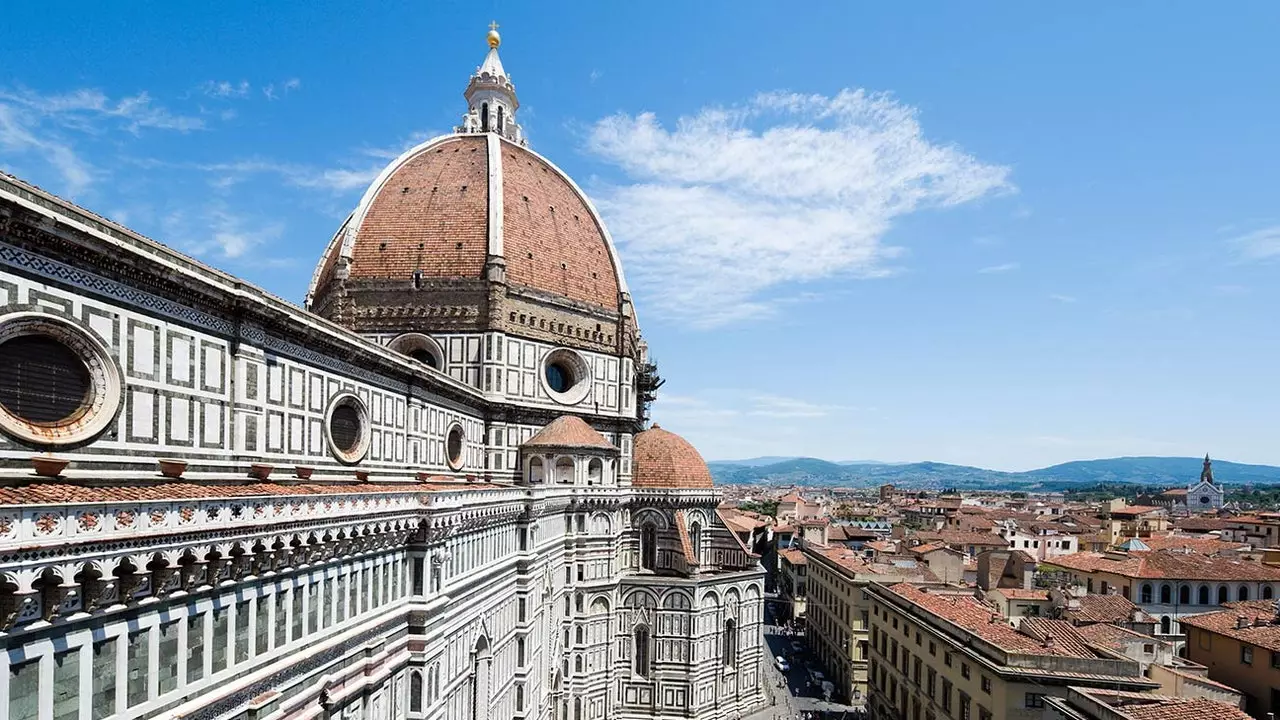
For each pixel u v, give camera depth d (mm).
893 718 90062
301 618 38844
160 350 36562
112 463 33531
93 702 26609
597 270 113750
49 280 30891
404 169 109812
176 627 30391
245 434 42750
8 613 23234
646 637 99875
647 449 112750
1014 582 118125
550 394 102062
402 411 66188
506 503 69188
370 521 43875
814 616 141375
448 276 97688
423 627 50094
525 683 73062
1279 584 104750
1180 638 88062
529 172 114750
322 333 50344
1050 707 60594
